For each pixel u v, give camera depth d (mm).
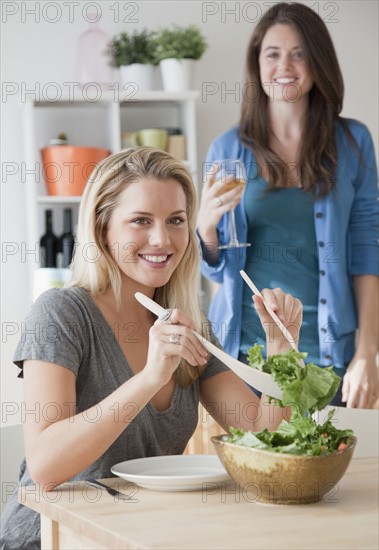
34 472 1547
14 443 2057
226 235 2848
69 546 1413
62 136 4164
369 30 4895
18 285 4289
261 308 1789
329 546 1171
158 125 4492
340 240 2916
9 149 4289
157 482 1483
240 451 1415
